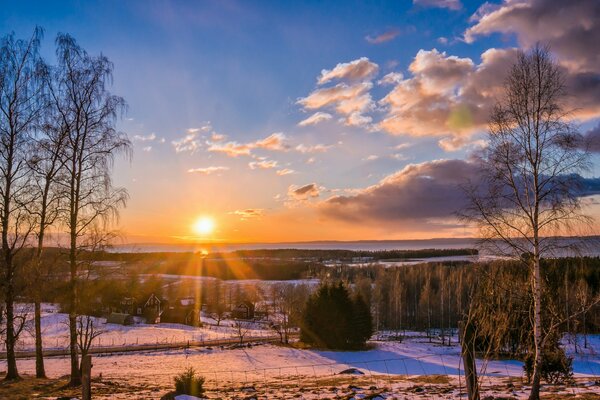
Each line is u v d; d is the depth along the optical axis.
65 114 19.22
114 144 19.69
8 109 18.80
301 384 24.78
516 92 16.22
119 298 78.94
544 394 16.95
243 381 27.42
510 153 16.14
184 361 41.62
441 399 16.03
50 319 62.06
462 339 10.57
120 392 18.89
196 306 91.19
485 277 14.52
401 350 55.84
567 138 15.44
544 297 17.00
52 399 14.76
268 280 163.88
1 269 18.70
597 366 36.78
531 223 15.86
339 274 154.75
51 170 19.22
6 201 18.62
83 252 19.02
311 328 59.12
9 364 19.45
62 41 19.36
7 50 18.56
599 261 35.34
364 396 17.42
